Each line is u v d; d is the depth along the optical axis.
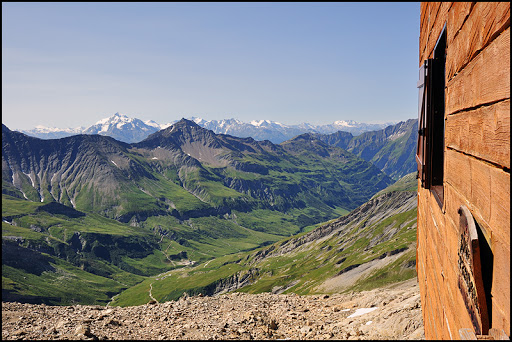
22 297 183.50
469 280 3.95
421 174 8.44
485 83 3.54
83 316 15.52
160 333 13.35
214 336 12.89
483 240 3.67
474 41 3.93
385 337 11.48
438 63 7.35
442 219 6.34
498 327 3.16
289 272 198.12
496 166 3.26
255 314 16.09
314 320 16.16
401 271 115.25
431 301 8.16
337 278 138.00
